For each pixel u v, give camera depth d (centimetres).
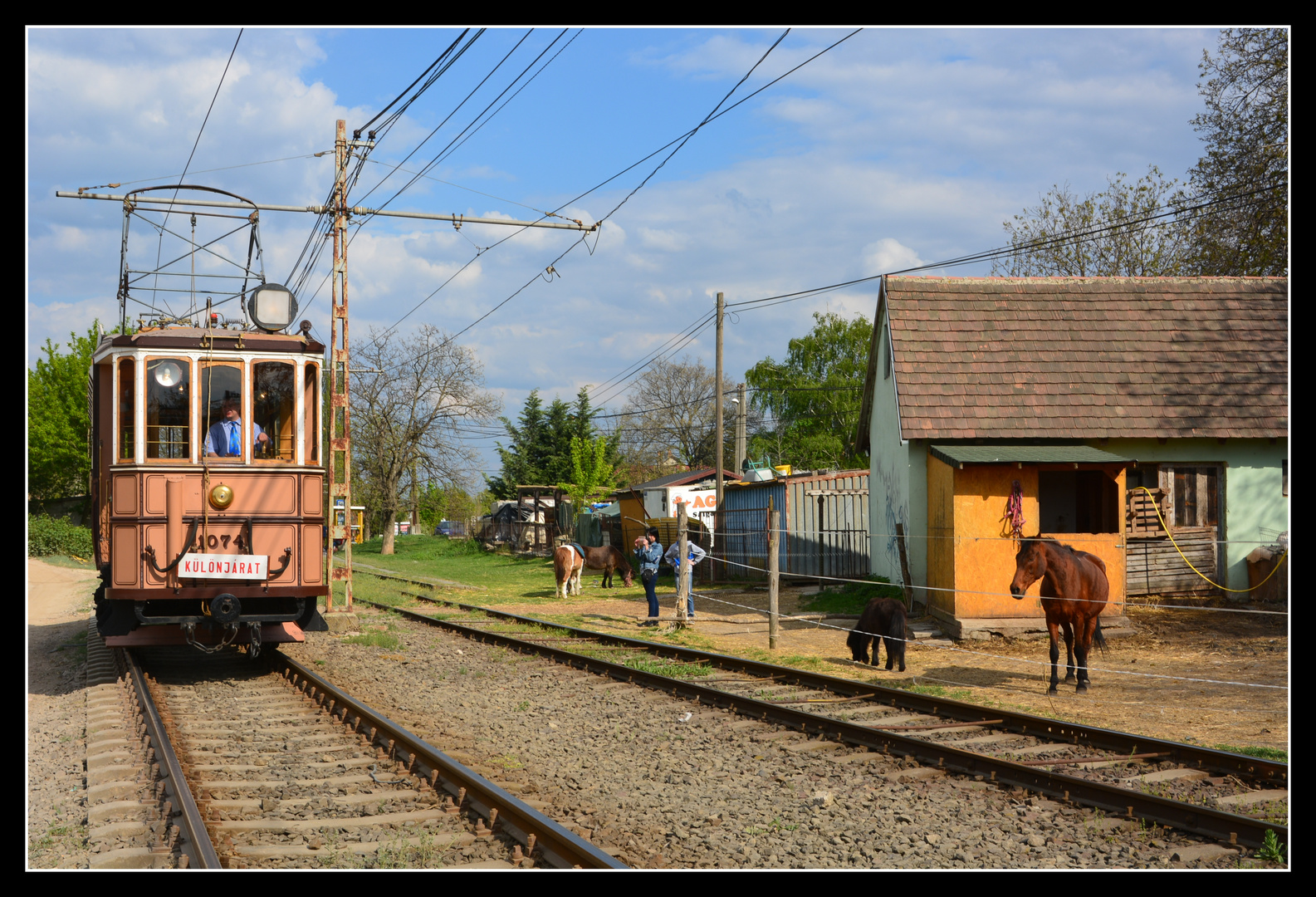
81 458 4272
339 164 1802
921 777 733
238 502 1101
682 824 627
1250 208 3014
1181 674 1212
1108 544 1586
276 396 1138
